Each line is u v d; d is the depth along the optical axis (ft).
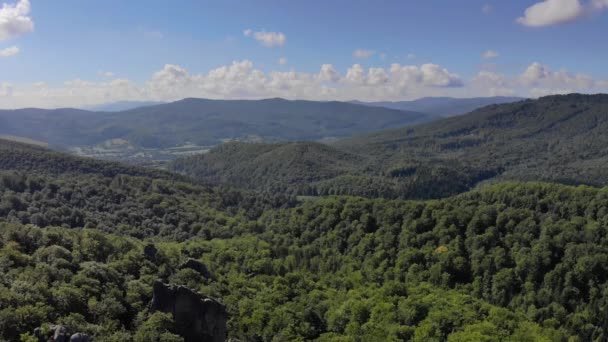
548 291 396.57
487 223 478.59
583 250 413.39
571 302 388.78
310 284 379.14
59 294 176.04
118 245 277.44
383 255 473.26
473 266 437.99
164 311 181.57
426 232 485.56
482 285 424.46
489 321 315.37
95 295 190.08
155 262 270.67
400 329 291.99
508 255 439.63
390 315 307.17
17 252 213.46
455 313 312.29
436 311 312.91
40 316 156.25
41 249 226.79
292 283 370.12
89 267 213.66
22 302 163.43
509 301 406.82
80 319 167.02
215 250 417.28
